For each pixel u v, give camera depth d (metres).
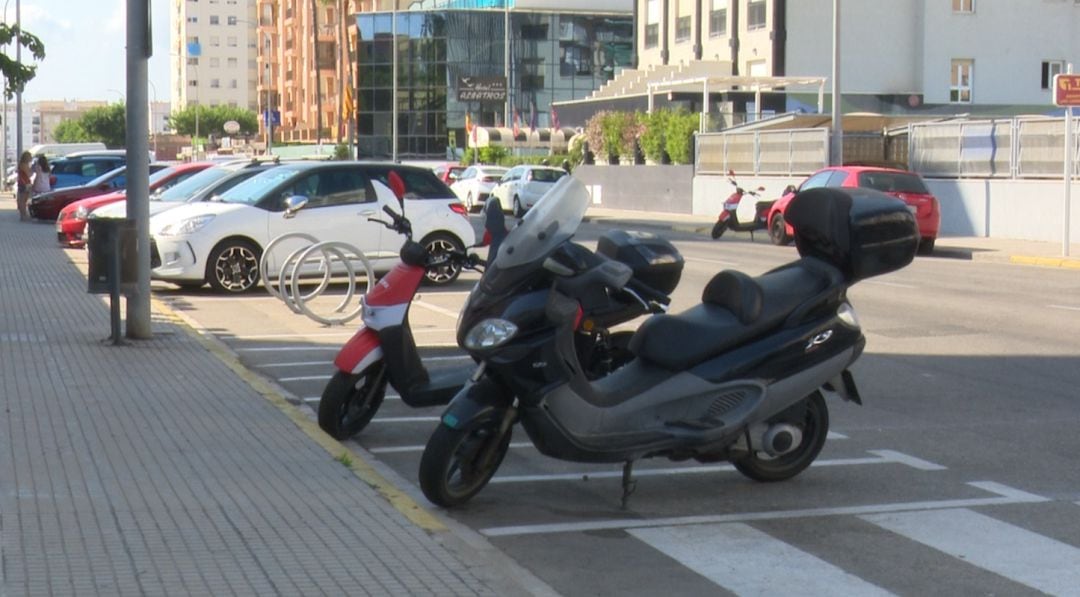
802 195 8.05
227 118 149.50
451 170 58.78
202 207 19.02
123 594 5.59
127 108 13.01
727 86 53.66
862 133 39.88
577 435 7.23
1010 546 6.85
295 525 6.77
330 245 15.91
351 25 101.69
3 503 7.05
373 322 9.16
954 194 34.84
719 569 6.47
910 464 8.73
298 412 9.79
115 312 12.89
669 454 7.59
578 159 59.19
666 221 43.59
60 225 27.52
